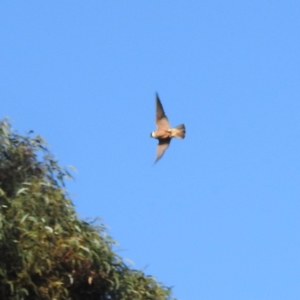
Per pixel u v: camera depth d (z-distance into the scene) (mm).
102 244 16609
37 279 16234
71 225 16484
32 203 16250
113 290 16859
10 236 15906
